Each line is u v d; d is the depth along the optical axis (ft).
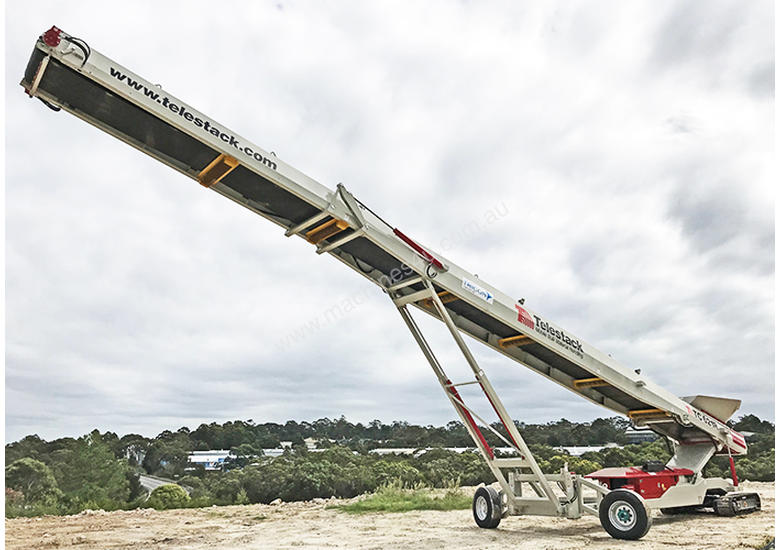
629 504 30.48
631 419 41.16
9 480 53.06
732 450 41.60
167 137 25.11
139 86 22.89
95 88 22.81
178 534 35.83
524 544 29.81
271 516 44.96
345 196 28.27
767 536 30.68
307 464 66.49
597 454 90.84
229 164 25.58
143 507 54.08
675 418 39.19
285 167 26.86
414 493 57.82
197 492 62.54
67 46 21.35
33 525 40.57
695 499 36.78
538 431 112.37
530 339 34.76
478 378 32.30
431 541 31.42
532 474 33.81
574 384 39.01
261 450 91.71
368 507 48.57
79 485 56.24
